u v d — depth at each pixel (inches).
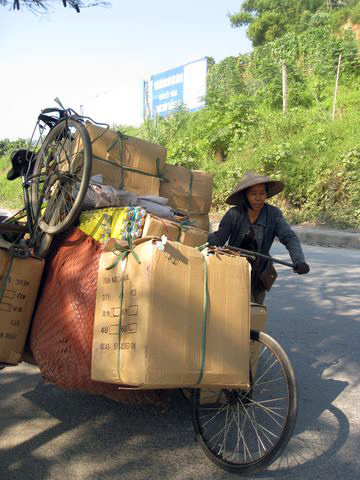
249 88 1034.7
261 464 116.6
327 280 331.0
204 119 877.8
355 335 226.1
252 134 773.3
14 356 143.5
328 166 617.0
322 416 152.4
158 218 134.0
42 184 169.3
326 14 1307.8
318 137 665.6
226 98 989.2
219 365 115.4
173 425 146.9
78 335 129.1
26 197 170.2
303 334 229.1
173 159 809.5
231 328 118.1
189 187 179.6
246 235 159.5
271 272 161.9
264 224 158.7
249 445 133.9
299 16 1620.3
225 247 137.4
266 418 147.3
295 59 1019.9
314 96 874.1
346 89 879.7
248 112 833.5
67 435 141.0
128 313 111.6
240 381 119.0
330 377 182.2
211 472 124.0
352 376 183.0
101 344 117.6
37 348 139.9
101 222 139.6
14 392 169.2
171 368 108.9
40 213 160.2
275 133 744.3
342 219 562.6
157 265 108.9
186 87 1190.3
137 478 121.0
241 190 155.6
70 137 161.8
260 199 157.3
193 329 112.4
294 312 263.1
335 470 124.2
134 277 111.4
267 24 1616.6
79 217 147.1
